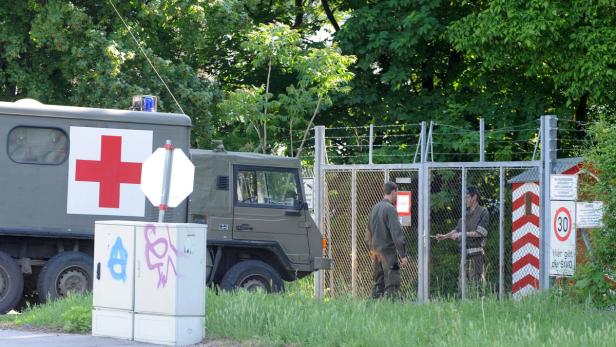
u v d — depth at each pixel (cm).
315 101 4144
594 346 1583
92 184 2611
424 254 2983
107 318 1952
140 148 2656
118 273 1934
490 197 3422
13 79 4191
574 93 3672
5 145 2545
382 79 4312
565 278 2617
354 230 3191
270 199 2878
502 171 2872
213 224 2803
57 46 4062
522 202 2888
